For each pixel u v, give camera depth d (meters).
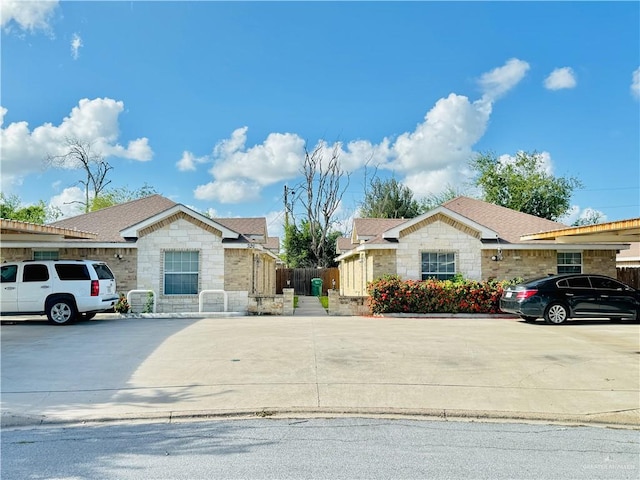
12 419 6.55
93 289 15.70
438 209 20.48
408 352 10.77
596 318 16.75
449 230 20.59
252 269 22.42
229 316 18.81
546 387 8.14
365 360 9.97
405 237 20.50
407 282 19.16
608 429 6.46
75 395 7.65
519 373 8.99
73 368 9.32
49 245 19.47
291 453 5.41
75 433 6.14
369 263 21.50
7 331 14.02
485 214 24.66
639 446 5.78
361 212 50.91
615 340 12.41
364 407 7.08
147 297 19.23
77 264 15.73
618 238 18.77
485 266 20.59
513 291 16.69
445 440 5.91
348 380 8.48
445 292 18.98
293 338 12.63
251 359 10.05
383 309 18.94
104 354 10.55
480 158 44.84
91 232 21.12
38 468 5.00
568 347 11.40
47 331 14.01
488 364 9.66
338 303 19.53
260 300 19.83
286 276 38.88
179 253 19.97
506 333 13.66
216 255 19.91
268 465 5.06
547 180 42.47
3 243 19.38
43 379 8.55
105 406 7.12
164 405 7.14
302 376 8.73
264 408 7.00
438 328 14.79
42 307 15.48
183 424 6.49
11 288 15.51
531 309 15.95
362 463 5.14
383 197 49.72
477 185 45.12
